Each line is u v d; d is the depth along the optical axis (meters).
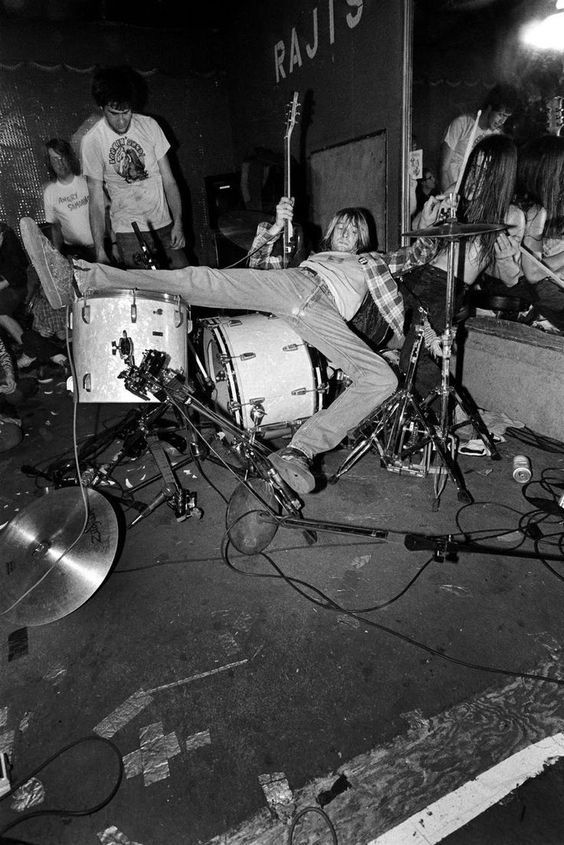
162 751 1.69
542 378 3.41
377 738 1.70
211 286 2.57
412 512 2.81
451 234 2.33
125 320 2.44
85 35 5.55
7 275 5.55
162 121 6.14
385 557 2.49
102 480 2.96
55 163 5.70
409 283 3.50
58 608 2.16
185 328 2.62
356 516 2.80
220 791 1.58
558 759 1.62
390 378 2.58
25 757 1.69
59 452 3.75
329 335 2.67
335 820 1.49
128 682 1.93
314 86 4.64
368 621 2.14
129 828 1.50
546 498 2.87
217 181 6.11
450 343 2.72
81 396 2.55
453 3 3.15
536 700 1.79
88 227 6.01
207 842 1.46
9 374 4.45
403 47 3.50
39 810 1.55
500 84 3.05
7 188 5.62
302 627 2.12
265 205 5.45
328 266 2.77
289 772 1.61
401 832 1.46
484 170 3.29
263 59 5.39
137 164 5.93
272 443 3.63
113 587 2.38
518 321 3.51
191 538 2.69
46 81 5.52
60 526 2.31
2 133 5.48
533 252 3.19
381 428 2.96
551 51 2.74
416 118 3.62
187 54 6.06
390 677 1.89
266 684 1.89
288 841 1.46
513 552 2.45
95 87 5.67
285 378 2.83
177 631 2.14
